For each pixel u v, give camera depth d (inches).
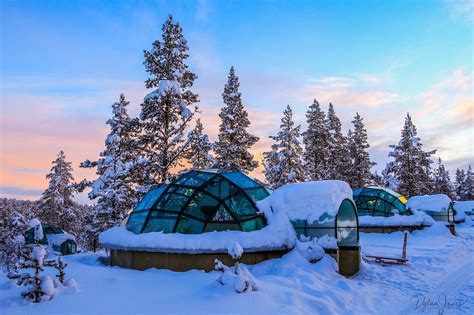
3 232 1074.7
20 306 292.2
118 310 290.5
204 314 286.5
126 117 1200.8
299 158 1465.3
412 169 1889.8
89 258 653.3
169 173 938.1
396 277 504.7
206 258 477.7
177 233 509.4
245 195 565.3
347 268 523.8
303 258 499.2
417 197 1370.6
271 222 546.0
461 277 508.7
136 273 458.9
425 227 1156.5
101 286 370.6
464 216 1845.5
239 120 1347.2
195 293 343.9
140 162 887.1
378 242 968.3
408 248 823.1
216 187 565.9
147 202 610.5
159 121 957.2
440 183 2741.1
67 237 1258.6
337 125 1924.2
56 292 323.0
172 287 373.4
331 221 530.3
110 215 1007.0
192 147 947.3
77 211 1715.1
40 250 317.7
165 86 894.4
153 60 964.6
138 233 559.2
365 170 1866.4
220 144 1316.4
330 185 560.4
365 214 1243.2
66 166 1708.9
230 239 488.7
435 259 658.2
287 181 1417.3
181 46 1011.9
